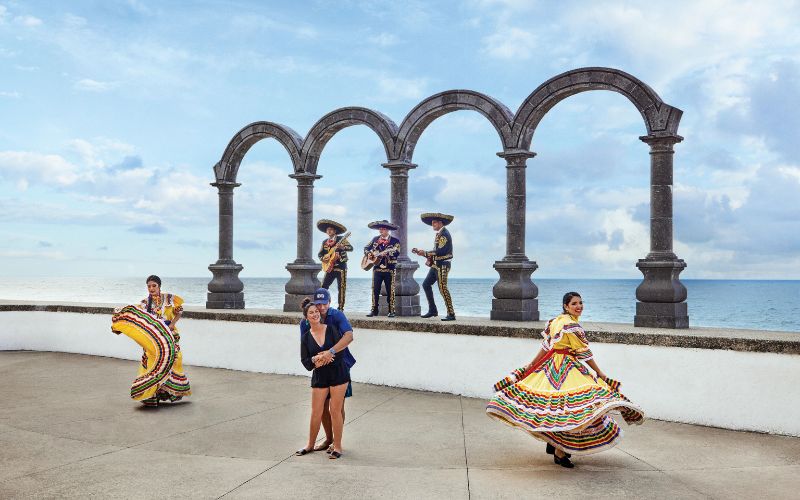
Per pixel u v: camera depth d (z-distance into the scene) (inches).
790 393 286.8
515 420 238.4
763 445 271.4
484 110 413.1
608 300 2600.9
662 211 355.9
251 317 466.6
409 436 286.2
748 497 206.1
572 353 240.5
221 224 530.3
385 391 389.1
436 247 410.9
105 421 310.7
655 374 318.3
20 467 238.1
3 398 365.1
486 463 245.9
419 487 216.8
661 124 354.0
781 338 296.5
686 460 249.3
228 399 364.5
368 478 226.2
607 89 372.5
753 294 3378.4
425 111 434.6
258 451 261.3
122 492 211.3
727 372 301.0
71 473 231.0
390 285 430.3
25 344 568.4
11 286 4972.9
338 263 452.8
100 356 534.0
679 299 351.6
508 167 406.0
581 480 224.1
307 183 494.3
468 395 373.7
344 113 470.0
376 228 438.9
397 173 448.5
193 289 3836.1
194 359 494.6
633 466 241.3
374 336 410.0
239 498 206.2
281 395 376.2
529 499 205.3
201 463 243.9
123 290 3865.7
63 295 3029.0
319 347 256.8
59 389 392.2
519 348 359.3
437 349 386.0
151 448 264.8
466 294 3117.6
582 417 227.5
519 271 402.0
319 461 247.9
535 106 394.6
